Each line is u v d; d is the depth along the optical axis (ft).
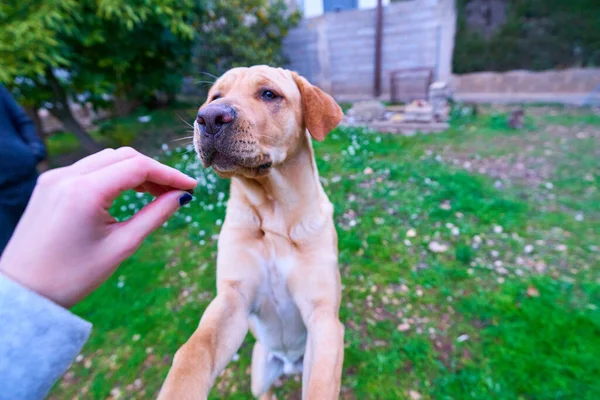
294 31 11.64
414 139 6.43
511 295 2.70
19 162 2.23
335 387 1.36
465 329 2.50
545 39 8.91
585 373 2.12
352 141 6.17
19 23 3.92
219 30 8.43
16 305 0.66
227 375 2.39
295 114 1.68
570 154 5.32
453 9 9.61
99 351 2.59
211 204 4.11
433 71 10.33
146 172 0.88
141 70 6.17
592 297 2.65
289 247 1.69
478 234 3.46
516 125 6.73
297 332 1.90
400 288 2.90
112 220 0.86
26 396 0.64
